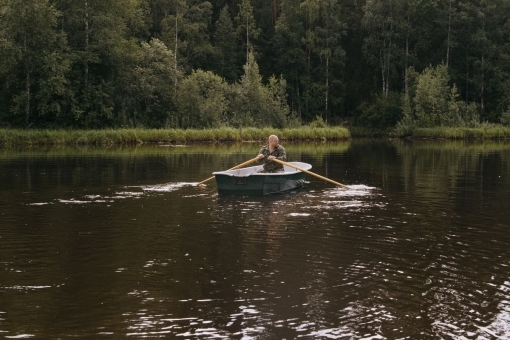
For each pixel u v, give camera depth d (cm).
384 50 5531
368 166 1925
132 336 444
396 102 5316
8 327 459
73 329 456
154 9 5503
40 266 626
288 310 497
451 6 5616
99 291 543
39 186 1291
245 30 5925
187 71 5400
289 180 1252
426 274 602
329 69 5859
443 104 4766
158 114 4278
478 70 5488
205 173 1605
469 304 514
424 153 2722
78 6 3919
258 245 721
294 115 4984
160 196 1145
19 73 3697
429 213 959
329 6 5806
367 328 461
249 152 2697
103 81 3953
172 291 544
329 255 675
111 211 964
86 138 3400
